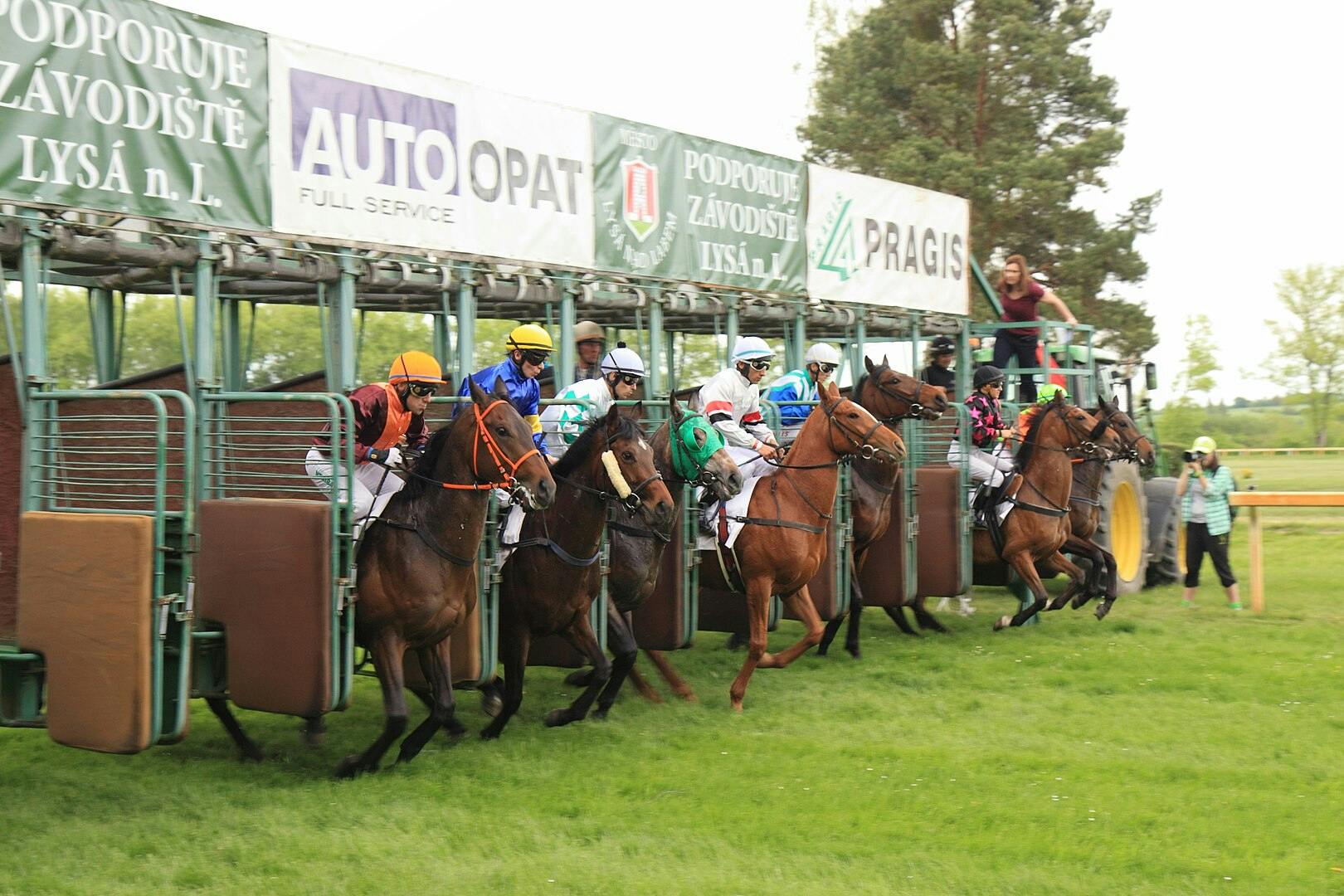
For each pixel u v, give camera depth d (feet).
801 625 53.16
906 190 55.83
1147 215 131.85
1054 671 40.81
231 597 27.37
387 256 35.88
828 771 28.73
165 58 28.63
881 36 132.67
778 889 20.85
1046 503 48.01
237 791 27.07
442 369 48.73
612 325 55.16
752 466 37.29
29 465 25.85
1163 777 28.22
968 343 60.39
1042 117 130.72
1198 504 56.59
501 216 37.70
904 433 46.16
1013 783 27.61
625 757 30.22
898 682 39.96
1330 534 97.81
